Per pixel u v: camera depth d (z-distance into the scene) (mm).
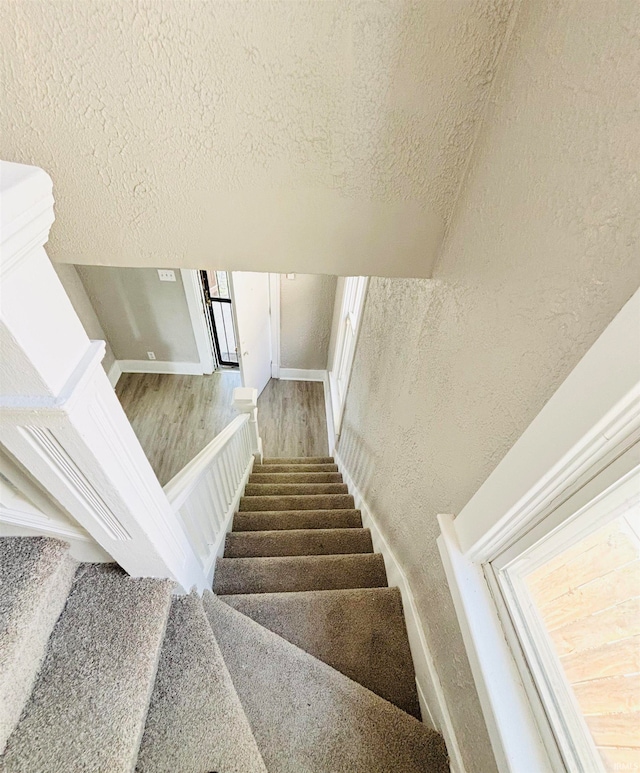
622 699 541
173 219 922
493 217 767
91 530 833
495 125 748
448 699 995
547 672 676
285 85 725
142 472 827
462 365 920
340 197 907
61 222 921
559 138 568
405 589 1363
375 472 1935
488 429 793
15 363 491
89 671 838
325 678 1092
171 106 740
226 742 856
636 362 420
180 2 621
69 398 548
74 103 728
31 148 789
